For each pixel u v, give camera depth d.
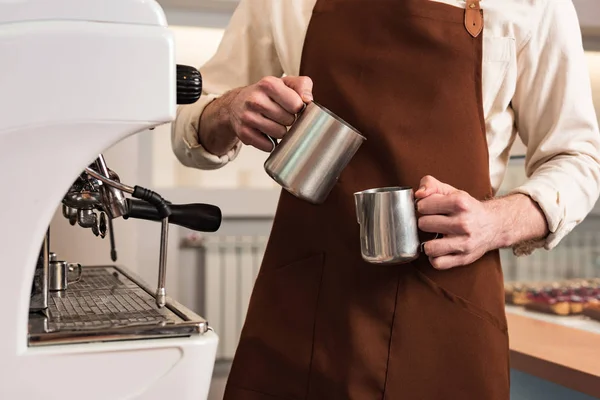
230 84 1.33
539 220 1.12
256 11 1.31
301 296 1.16
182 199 2.98
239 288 3.10
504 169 1.25
